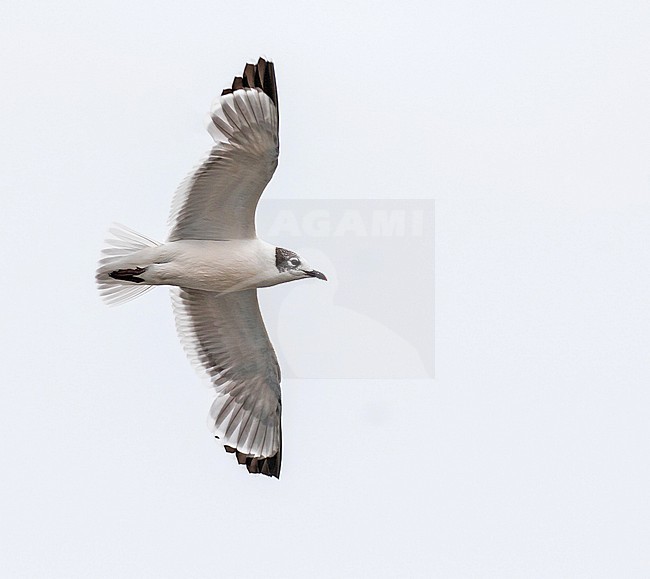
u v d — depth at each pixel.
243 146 12.16
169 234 12.66
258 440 14.09
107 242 12.70
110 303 12.92
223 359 13.84
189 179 12.31
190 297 13.59
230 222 12.66
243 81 12.15
